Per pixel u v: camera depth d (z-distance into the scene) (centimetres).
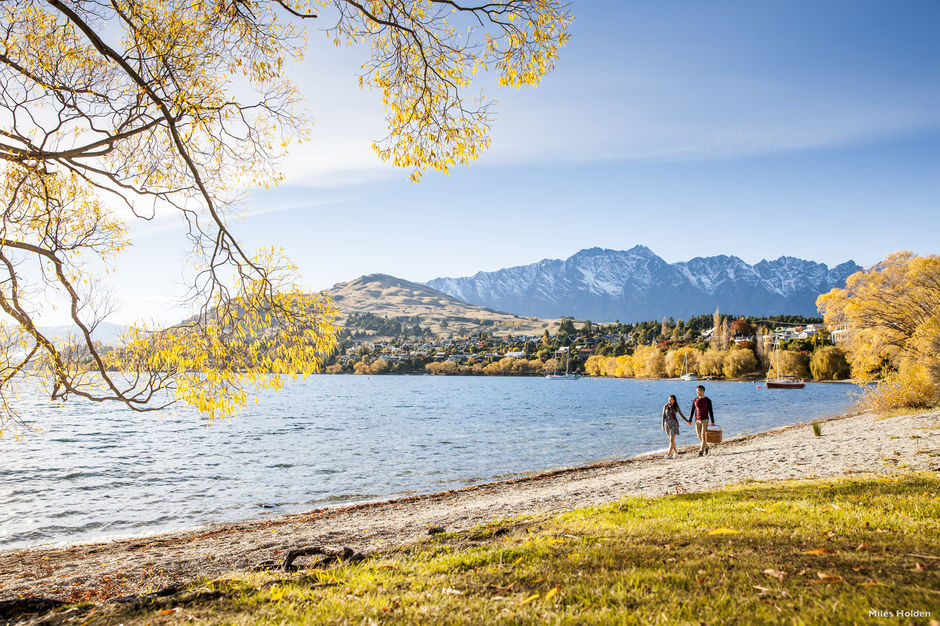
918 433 2039
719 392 11019
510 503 1420
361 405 8144
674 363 17862
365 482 2269
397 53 866
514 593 484
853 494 857
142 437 4075
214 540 1277
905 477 1010
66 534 1527
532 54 834
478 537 827
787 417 5056
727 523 686
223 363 882
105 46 710
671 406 2275
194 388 879
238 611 498
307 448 3381
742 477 1434
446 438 3853
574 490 1562
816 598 398
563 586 485
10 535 1516
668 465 2008
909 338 4747
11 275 802
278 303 912
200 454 3145
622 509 936
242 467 2680
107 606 554
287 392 12600
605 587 464
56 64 854
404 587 534
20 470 2614
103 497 2011
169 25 855
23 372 827
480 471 2498
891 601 377
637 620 388
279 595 532
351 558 708
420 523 1222
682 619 383
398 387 15700
